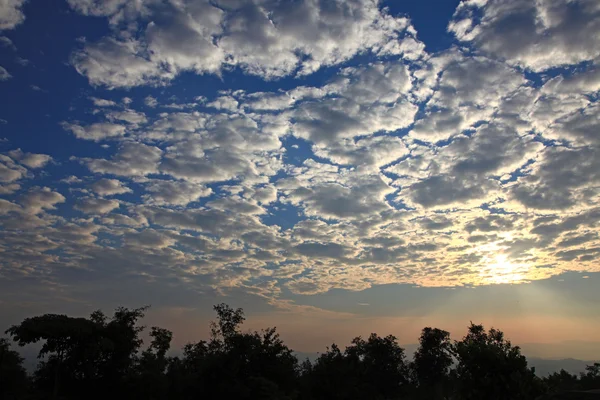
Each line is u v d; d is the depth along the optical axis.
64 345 55.41
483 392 23.36
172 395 57.75
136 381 56.47
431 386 79.19
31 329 52.84
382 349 79.56
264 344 58.94
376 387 74.38
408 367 86.44
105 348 54.38
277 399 52.06
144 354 61.59
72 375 56.06
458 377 25.11
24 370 56.19
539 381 23.42
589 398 25.20
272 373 57.38
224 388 52.84
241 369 56.75
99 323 59.28
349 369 60.06
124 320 59.41
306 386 58.78
